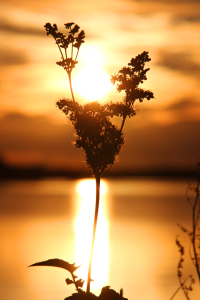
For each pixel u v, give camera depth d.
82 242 19.14
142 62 3.10
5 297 10.14
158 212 31.80
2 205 39.41
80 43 3.12
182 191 60.00
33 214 31.61
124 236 20.81
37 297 10.20
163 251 16.48
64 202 42.44
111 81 3.09
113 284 11.33
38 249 17.41
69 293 10.73
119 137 3.03
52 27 3.10
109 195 52.34
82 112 3.06
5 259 15.42
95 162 3.02
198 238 2.29
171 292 9.90
